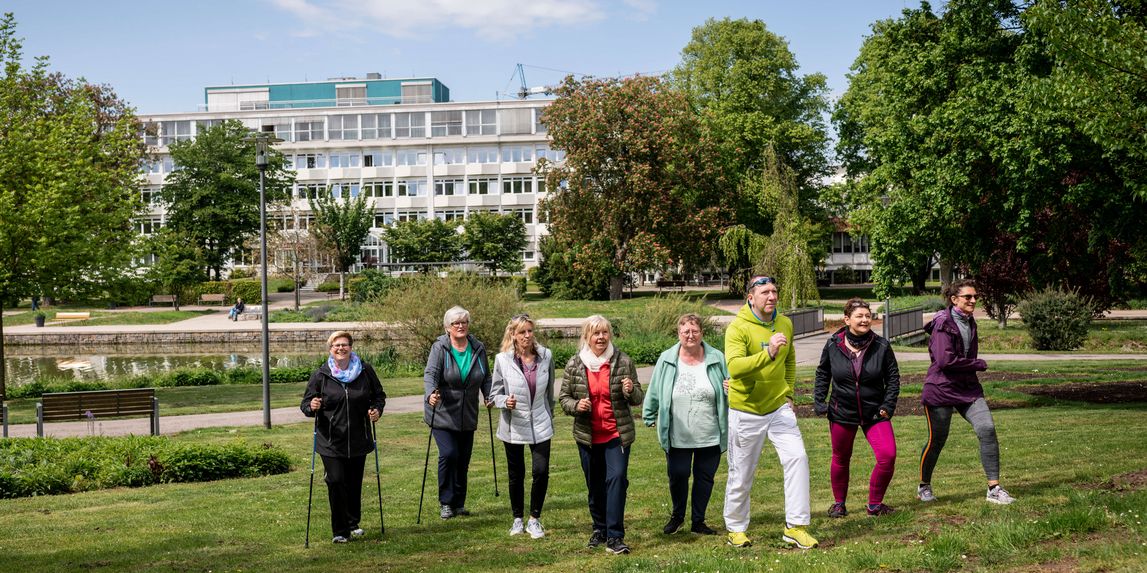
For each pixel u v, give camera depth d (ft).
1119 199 57.88
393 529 24.50
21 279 70.64
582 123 162.09
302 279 211.82
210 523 25.98
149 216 85.25
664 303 98.84
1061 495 22.40
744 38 180.34
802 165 190.08
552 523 24.52
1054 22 36.99
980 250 77.87
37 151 72.18
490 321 83.66
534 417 22.81
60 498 31.19
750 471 20.66
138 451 36.06
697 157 164.86
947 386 23.16
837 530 20.97
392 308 85.40
